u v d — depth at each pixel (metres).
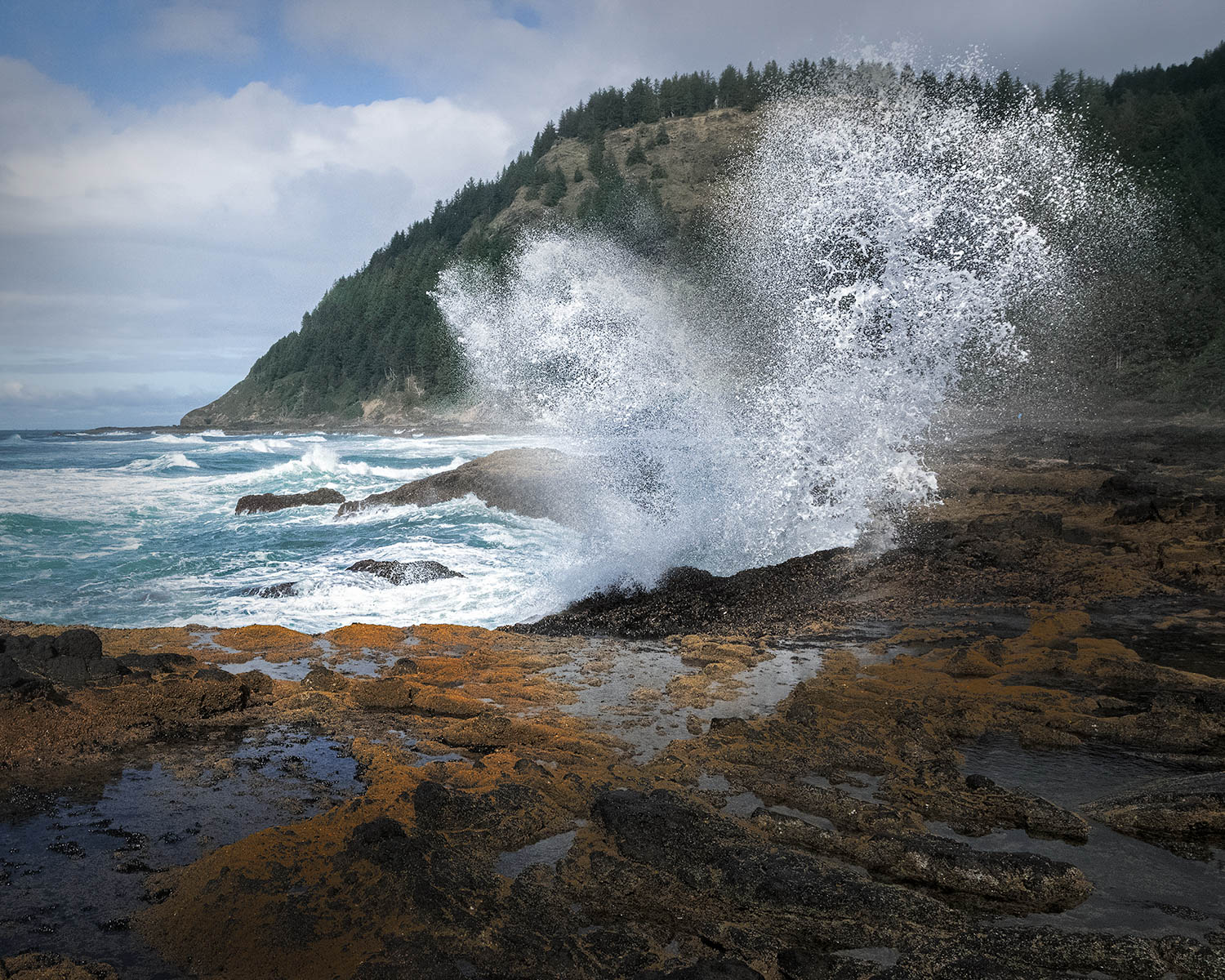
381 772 3.73
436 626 6.94
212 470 25.23
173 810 3.43
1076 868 2.83
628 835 3.09
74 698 4.53
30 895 2.77
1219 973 2.32
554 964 2.37
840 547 9.55
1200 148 82.81
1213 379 47.47
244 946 2.47
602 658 6.00
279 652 6.09
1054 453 25.50
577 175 135.25
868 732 4.22
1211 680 4.98
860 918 2.60
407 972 2.33
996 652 5.65
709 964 2.31
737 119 143.25
